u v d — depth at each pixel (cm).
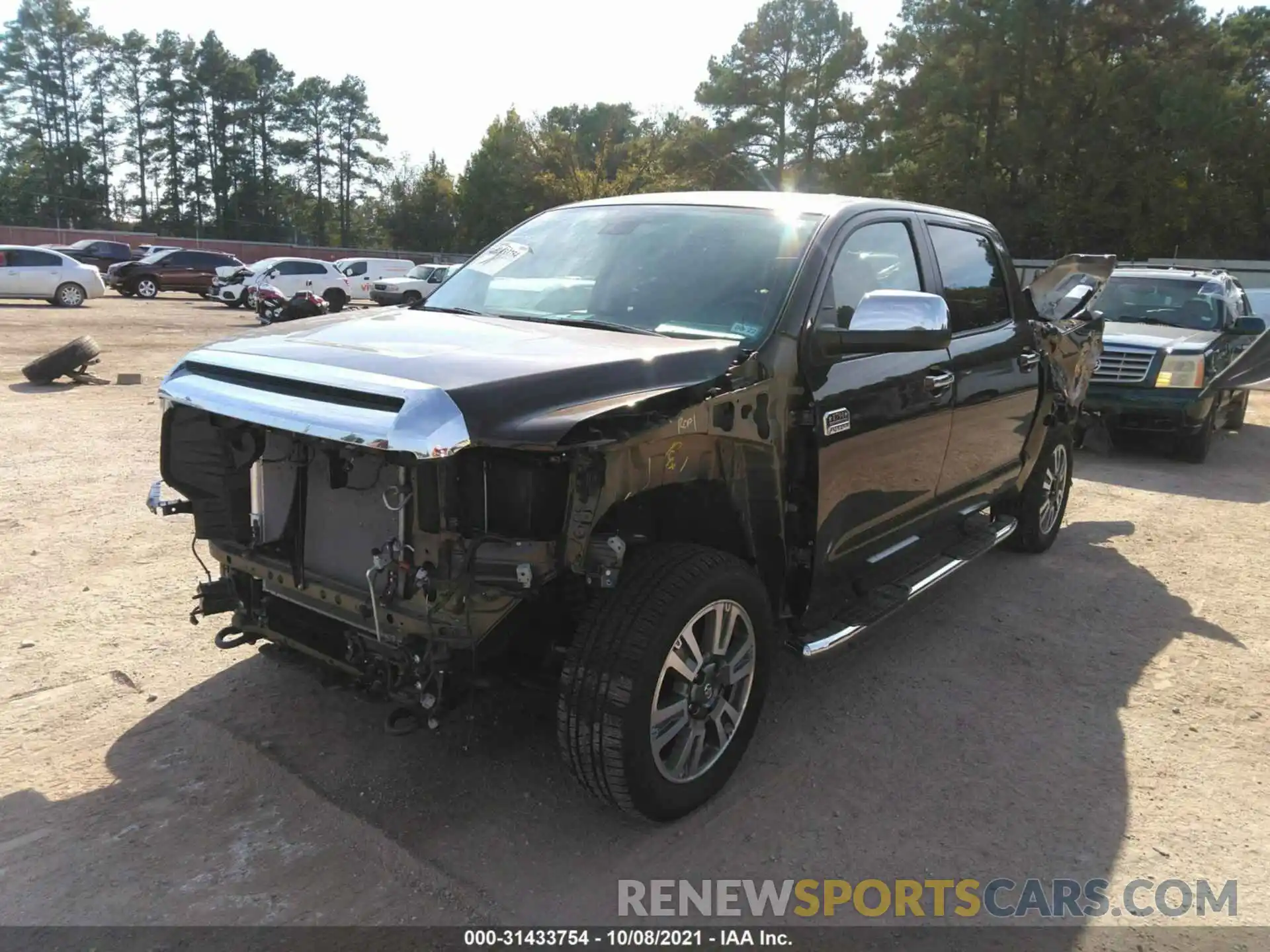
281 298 2362
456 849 294
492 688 296
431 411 247
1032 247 4094
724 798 328
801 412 335
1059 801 336
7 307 2559
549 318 367
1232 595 562
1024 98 3934
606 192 4206
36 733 352
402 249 8294
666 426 278
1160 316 1073
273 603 330
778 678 424
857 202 401
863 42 4878
